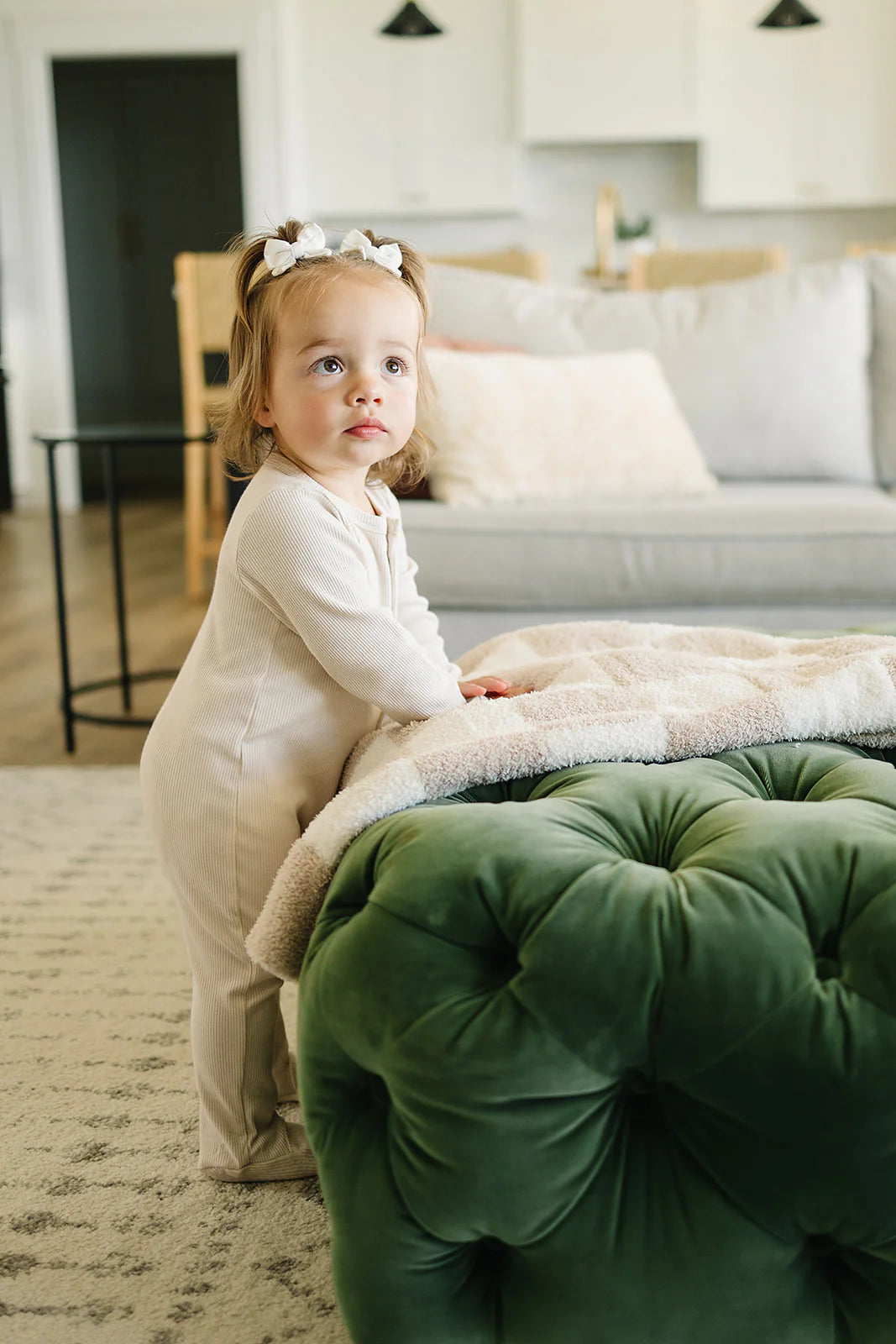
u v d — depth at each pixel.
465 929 0.75
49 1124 1.20
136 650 3.34
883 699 0.99
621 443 2.44
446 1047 0.72
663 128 5.93
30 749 2.51
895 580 2.07
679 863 0.80
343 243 1.13
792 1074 0.70
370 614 1.02
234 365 1.12
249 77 6.00
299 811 1.07
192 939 1.06
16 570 4.67
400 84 6.09
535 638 1.33
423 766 0.90
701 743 0.96
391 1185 0.76
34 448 6.58
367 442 1.03
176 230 6.81
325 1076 0.78
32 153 6.21
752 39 5.88
